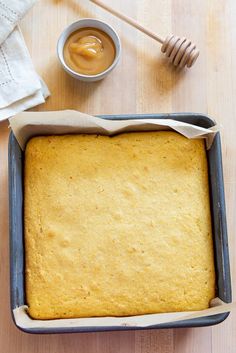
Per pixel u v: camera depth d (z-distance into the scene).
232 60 0.64
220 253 0.53
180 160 0.56
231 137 0.62
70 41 0.61
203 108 0.63
